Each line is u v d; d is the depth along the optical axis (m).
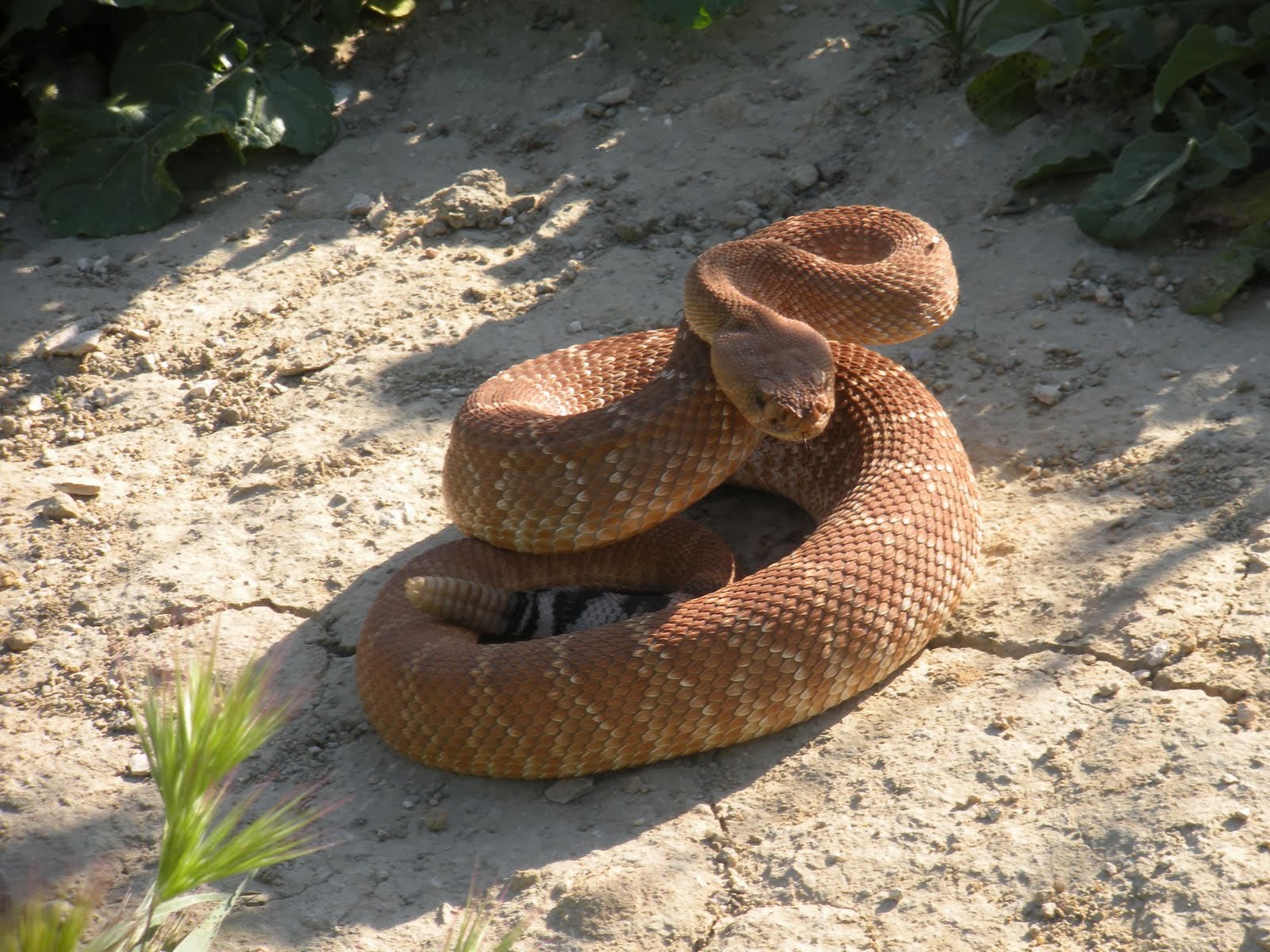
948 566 6.86
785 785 6.11
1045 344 9.03
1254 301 8.98
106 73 13.35
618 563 7.86
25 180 13.00
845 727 6.41
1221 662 6.21
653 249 11.03
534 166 12.21
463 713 6.29
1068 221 10.09
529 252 11.27
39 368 10.49
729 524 8.41
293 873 5.91
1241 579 6.70
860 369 8.23
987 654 6.75
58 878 6.00
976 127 11.13
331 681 7.23
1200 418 8.02
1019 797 5.72
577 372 8.65
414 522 8.44
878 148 11.43
